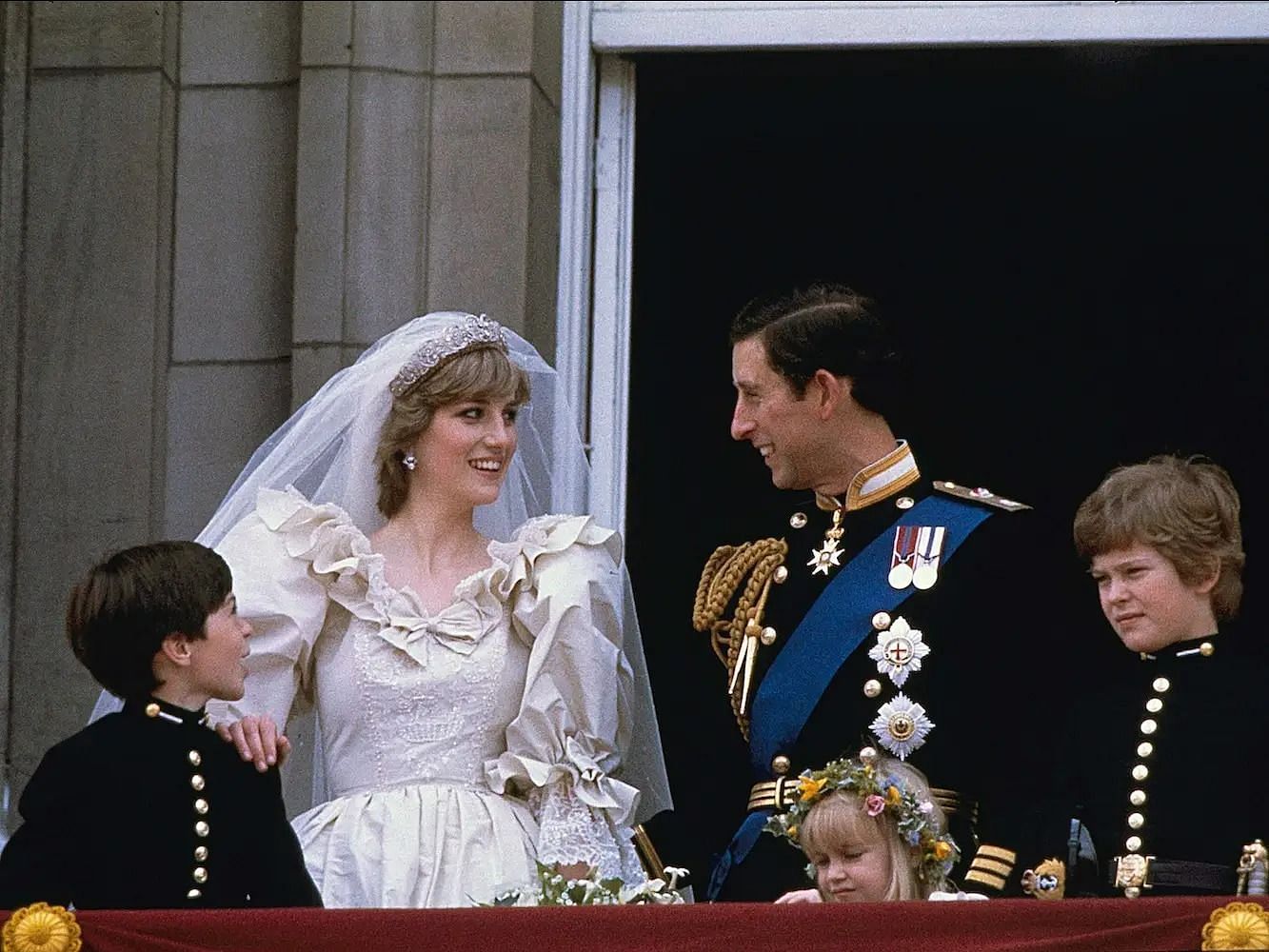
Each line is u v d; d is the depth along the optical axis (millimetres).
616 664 22453
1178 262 30562
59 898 19188
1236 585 20141
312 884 19984
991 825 20484
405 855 21250
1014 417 30703
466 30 26984
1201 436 30359
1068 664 21344
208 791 19656
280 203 27078
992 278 30797
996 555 21484
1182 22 27953
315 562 22266
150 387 26453
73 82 26953
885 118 30172
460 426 22641
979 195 30844
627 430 28531
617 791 21891
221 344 26859
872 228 30812
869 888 19359
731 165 30719
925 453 30641
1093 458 30500
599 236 28297
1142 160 30625
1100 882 19734
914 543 21688
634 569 29297
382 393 22938
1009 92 29625
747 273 30609
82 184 26781
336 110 26766
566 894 19891
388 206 26641
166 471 26641
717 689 29312
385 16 27000
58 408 26406
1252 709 19609
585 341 27984
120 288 26609
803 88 29469
